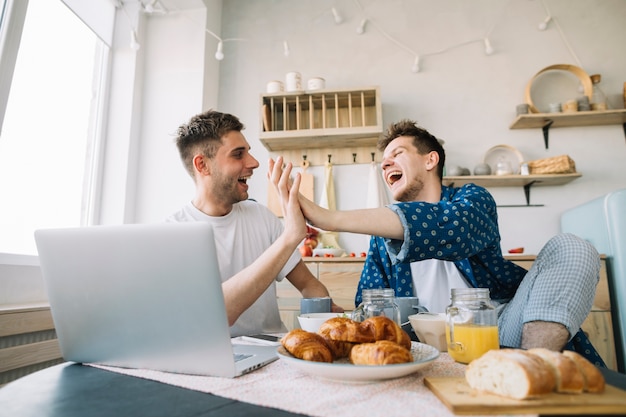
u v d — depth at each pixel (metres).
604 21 2.48
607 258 1.80
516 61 2.49
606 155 2.32
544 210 2.30
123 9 2.36
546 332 0.65
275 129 2.46
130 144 2.22
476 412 0.36
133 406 0.40
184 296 0.49
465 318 0.59
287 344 0.53
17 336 1.19
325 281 1.92
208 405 0.41
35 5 1.70
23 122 1.63
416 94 2.51
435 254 0.74
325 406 0.39
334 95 2.33
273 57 2.66
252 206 1.38
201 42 2.43
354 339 0.53
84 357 0.58
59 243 0.53
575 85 2.41
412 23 2.61
